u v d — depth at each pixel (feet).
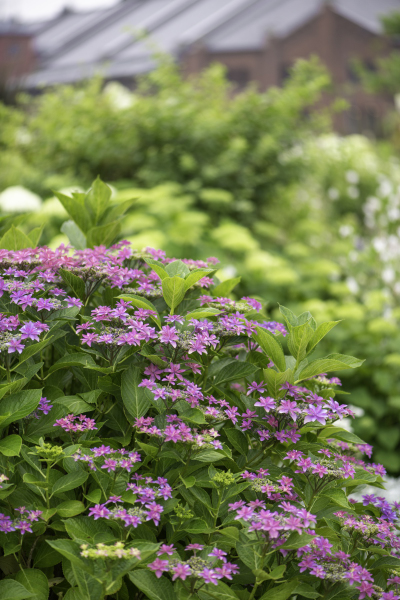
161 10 63.41
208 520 4.87
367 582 4.58
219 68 27.25
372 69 61.05
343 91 56.59
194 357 5.46
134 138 24.29
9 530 4.34
